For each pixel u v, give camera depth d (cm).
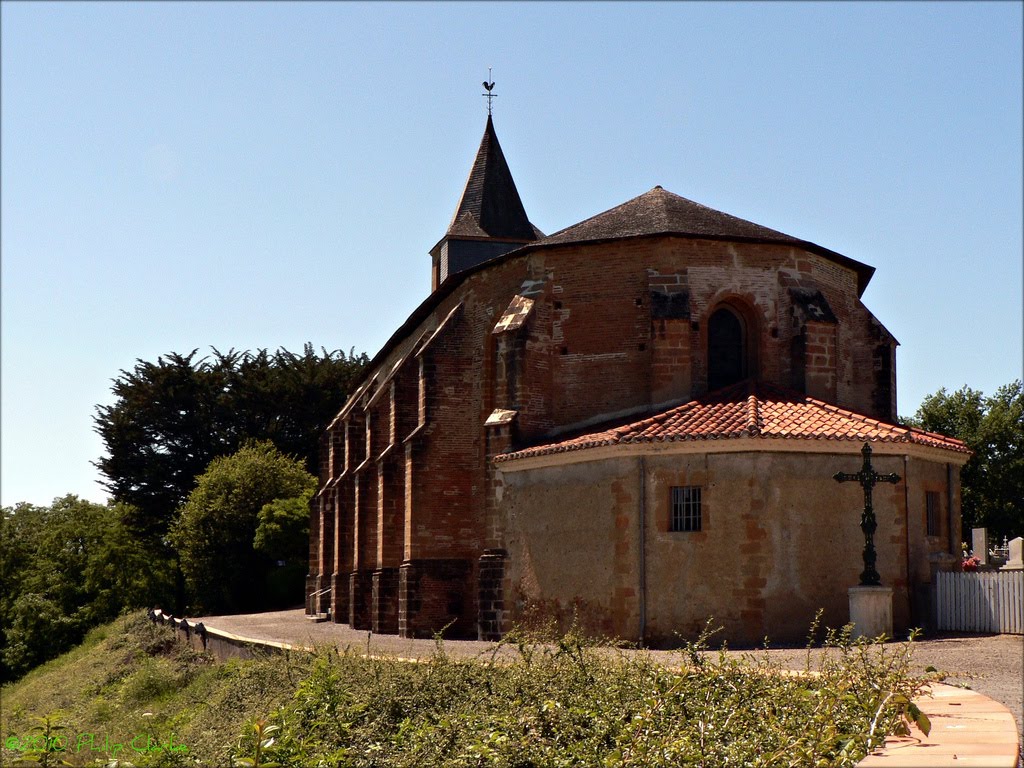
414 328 4225
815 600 2600
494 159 5100
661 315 3030
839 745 1080
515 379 3130
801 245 3166
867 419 2777
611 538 2744
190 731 2202
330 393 7306
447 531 3488
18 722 3191
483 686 1770
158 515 6838
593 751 1320
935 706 1198
